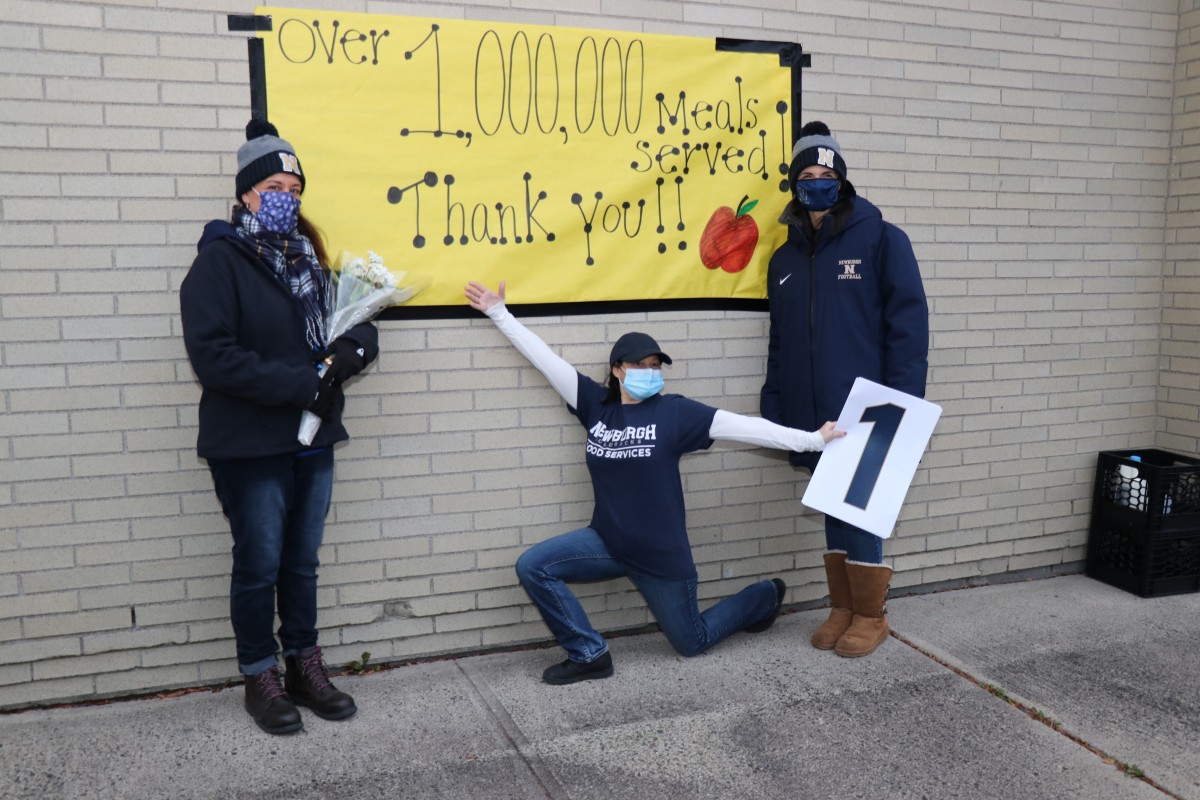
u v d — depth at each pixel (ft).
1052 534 16.07
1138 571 15.11
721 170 13.12
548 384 12.55
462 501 12.34
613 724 10.69
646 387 11.57
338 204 11.36
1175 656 12.64
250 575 10.18
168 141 10.70
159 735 10.38
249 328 9.73
